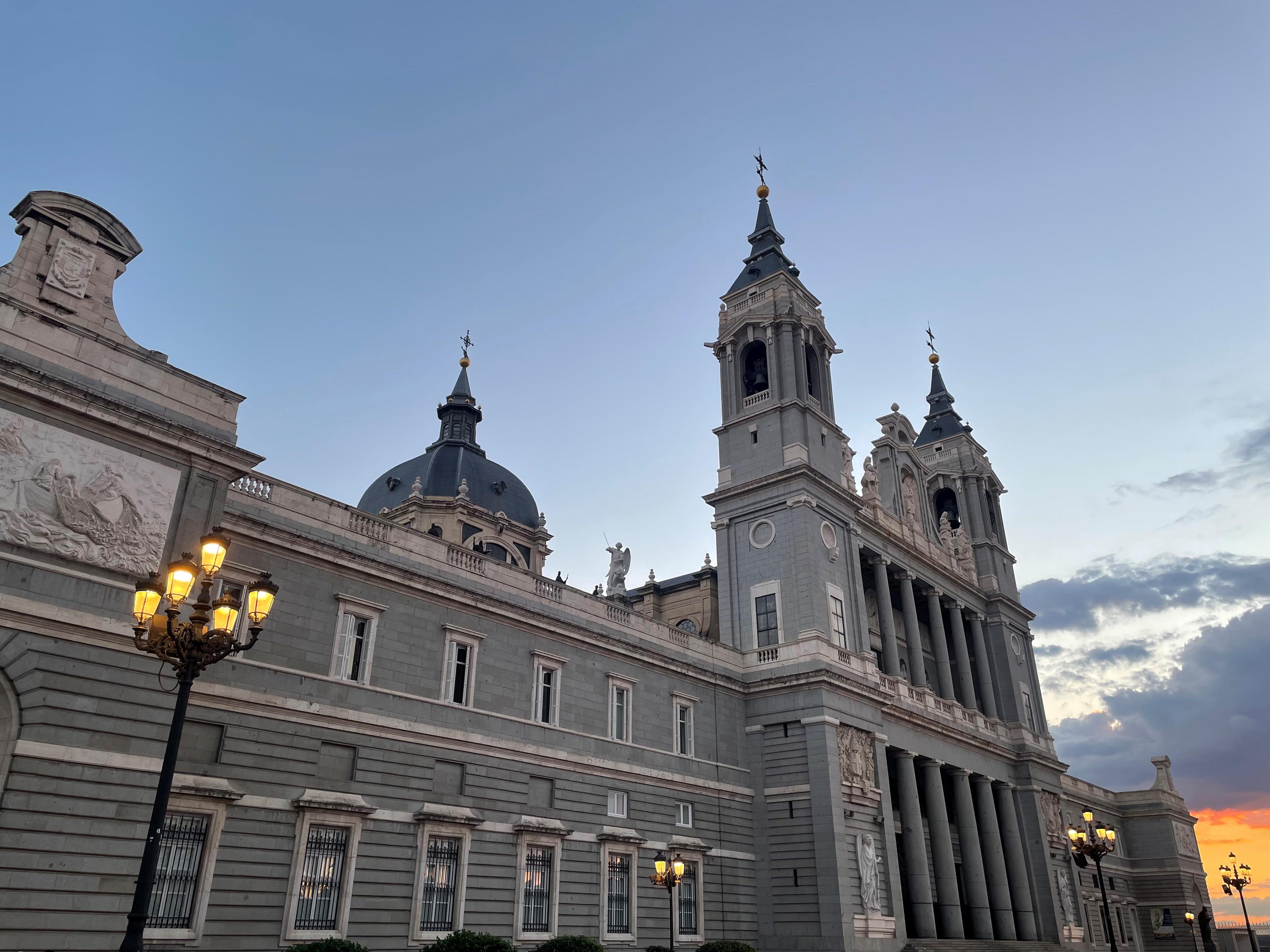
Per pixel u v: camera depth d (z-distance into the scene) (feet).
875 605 221.25
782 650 175.73
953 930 185.68
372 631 118.42
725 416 205.26
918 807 186.39
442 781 120.88
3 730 80.33
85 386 91.20
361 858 108.68
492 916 119.96
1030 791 230.48
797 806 162.81
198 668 63.98
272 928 99.04
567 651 143.74
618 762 144.97
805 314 208.85
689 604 235.20
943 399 290.97
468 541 284.20
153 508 92.48
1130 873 330.34
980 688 242.37
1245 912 280.10
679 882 143.13
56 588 84.23
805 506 184.14
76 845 80.79
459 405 329.52
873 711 179.93
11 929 75.56
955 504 274.16
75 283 94.32
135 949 55.42
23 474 84.48
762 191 232.73
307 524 116.47
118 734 85.87
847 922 152.05
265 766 102.83
